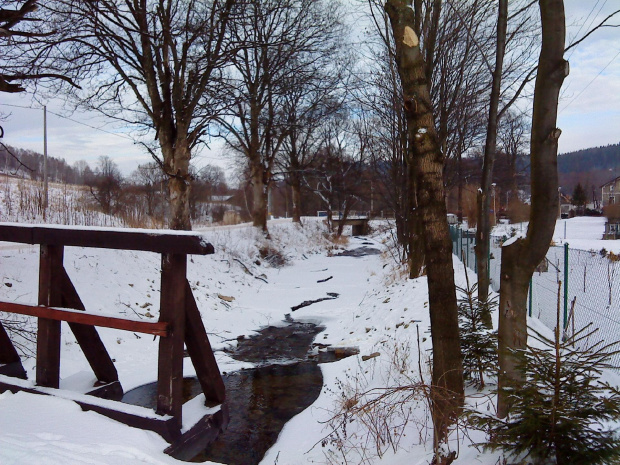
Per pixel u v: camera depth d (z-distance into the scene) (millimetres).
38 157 46688
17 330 8180
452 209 55188
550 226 3980
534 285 12109
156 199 34000
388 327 11219
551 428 3311
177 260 3869
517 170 46969
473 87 14492
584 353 3637
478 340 5742
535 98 4000
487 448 3883
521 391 3498
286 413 7625
